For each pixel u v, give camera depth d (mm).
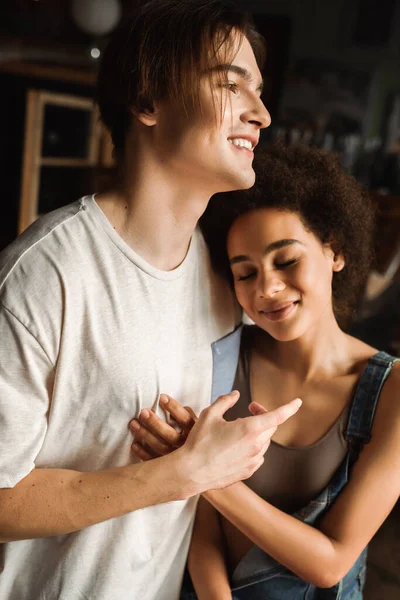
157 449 953
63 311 894
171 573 1132
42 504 887
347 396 1086
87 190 3193
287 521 1026
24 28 3746
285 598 1093
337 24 4980
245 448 903
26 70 2904
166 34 877
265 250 1027
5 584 1014
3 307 876
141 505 901
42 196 3088
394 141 5031
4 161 3035
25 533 896
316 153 1113
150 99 899
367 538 1043
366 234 1161
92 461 987
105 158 3330
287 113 5156
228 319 1149
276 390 1150
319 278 1044
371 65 4992
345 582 1120
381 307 2945
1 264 906
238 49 898
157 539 1050
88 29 3873
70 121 3135
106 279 932
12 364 878
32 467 909
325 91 5078
